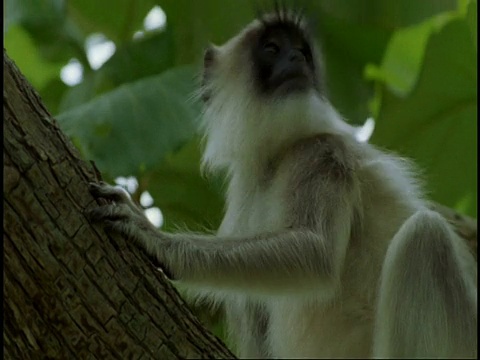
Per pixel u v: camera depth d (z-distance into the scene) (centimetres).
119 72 1259
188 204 1251
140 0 1327
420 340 931
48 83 1335
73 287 754
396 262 938
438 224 952
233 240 909
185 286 884
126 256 796
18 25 1334
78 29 1341
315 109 1046
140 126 1129
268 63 1086
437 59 1275
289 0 1243
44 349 747
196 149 1248
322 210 960
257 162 1066
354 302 1016
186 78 1196
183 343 811
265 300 1057
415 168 1196
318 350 1023
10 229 728
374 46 1330
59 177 761
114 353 770
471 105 1287
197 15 1292
